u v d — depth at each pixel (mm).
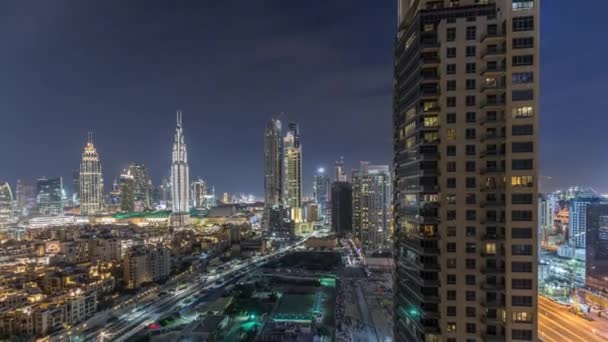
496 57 93875
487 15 96062
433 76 98750
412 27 106438
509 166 92625
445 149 97250
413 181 106312
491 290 94125
